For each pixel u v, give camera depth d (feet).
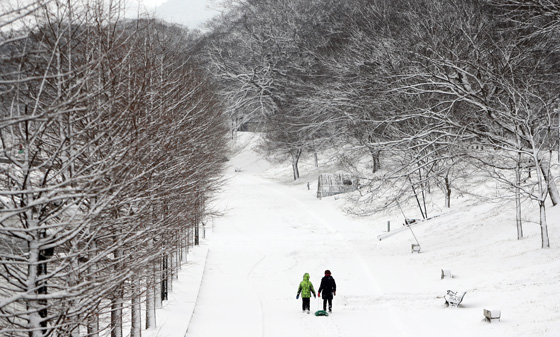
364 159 331.36
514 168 151.64
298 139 362.53
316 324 105.19
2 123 37.93
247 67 452.76
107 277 54.29
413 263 154.71
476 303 107.96
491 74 152.05
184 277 149.79
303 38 403.13
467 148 168.76
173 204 90.68
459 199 222.69
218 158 221.46
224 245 205.87
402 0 284.41
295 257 180.34
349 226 234.79
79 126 60.44
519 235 151.74
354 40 267.39
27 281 45.09
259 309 117.50
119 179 58.13
